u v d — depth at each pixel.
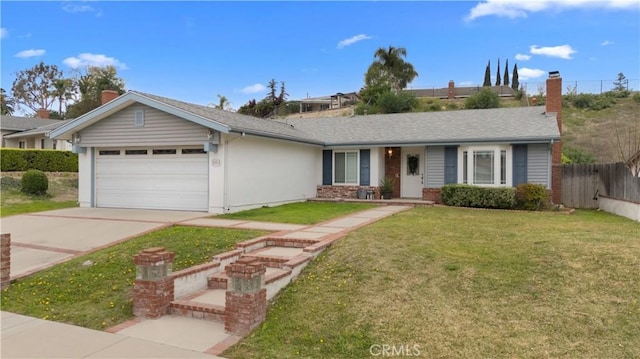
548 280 5.91
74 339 5.18
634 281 5.65
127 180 15.90
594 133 40.00
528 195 14.79
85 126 15.90
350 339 4.92
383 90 43.88
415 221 10.85
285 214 13.32
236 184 14.45
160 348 4.88
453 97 55.00
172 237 9.72
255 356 4.68
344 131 20.12
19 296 6.86
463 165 16.67
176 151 15.02
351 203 17.14
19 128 34.06
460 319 5.12
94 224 12.09
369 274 6.50
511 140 15.66
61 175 24.97
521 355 4.38
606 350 4.36
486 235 8.57
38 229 11.63
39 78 58.31
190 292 6.62
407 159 19.25
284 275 6.50
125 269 7.73
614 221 12.03
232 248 8.59
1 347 4.94
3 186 19.72
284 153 17.09
